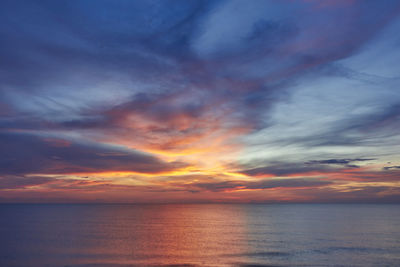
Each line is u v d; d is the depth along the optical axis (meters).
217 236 94.88
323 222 146.12
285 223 142.75
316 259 59.66
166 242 82.06
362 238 87.62
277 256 62.56
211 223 145.75
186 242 82.25
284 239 86.88
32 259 59.47
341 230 109.19
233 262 57.53
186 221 158.25
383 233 99.56
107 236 93.75
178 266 54.31
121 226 127.88
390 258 59.97
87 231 107.25
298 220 161.38
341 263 56.06
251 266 54.41
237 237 92.25
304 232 104.12
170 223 144.88
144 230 112.12
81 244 77.62
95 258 60.66
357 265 54.47
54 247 72.81
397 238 87.38
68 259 59.62
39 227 121.00
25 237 90.31
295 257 61.56
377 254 63.75
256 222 149.88
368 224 132.88
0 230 109.44
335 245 75.56
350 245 75.25
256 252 67.06
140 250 69.62
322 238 88.50
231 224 139.00
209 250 69.88
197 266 54.31
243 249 71.00
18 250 68.75
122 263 56.56
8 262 57.16
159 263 56.69
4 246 74.25
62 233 101.00
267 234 99.44
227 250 69.81
